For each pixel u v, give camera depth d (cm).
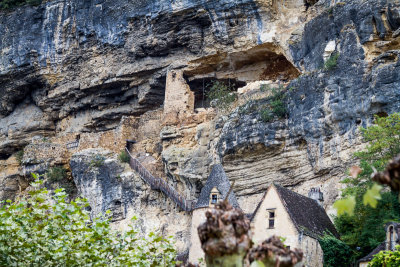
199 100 7156
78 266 2581
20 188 7769
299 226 4062
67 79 7956
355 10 5256
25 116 8419
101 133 7262
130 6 7250
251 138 5588
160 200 6200
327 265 4056
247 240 1176
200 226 1188
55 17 7938
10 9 8319
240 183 5700
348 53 5166
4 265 2464
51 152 7550
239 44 6519
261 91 5981
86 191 6831
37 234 2572
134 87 7500
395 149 4331
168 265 2652
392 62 4906
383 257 3412
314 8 6103
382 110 4828
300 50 5934
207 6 6606
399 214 3975
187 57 6931
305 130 5322
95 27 7581
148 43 7119
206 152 6125
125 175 6512
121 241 2738
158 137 6844
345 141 5028
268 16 6381
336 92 5141
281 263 1173
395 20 5028
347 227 4369
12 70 8181
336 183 4988
